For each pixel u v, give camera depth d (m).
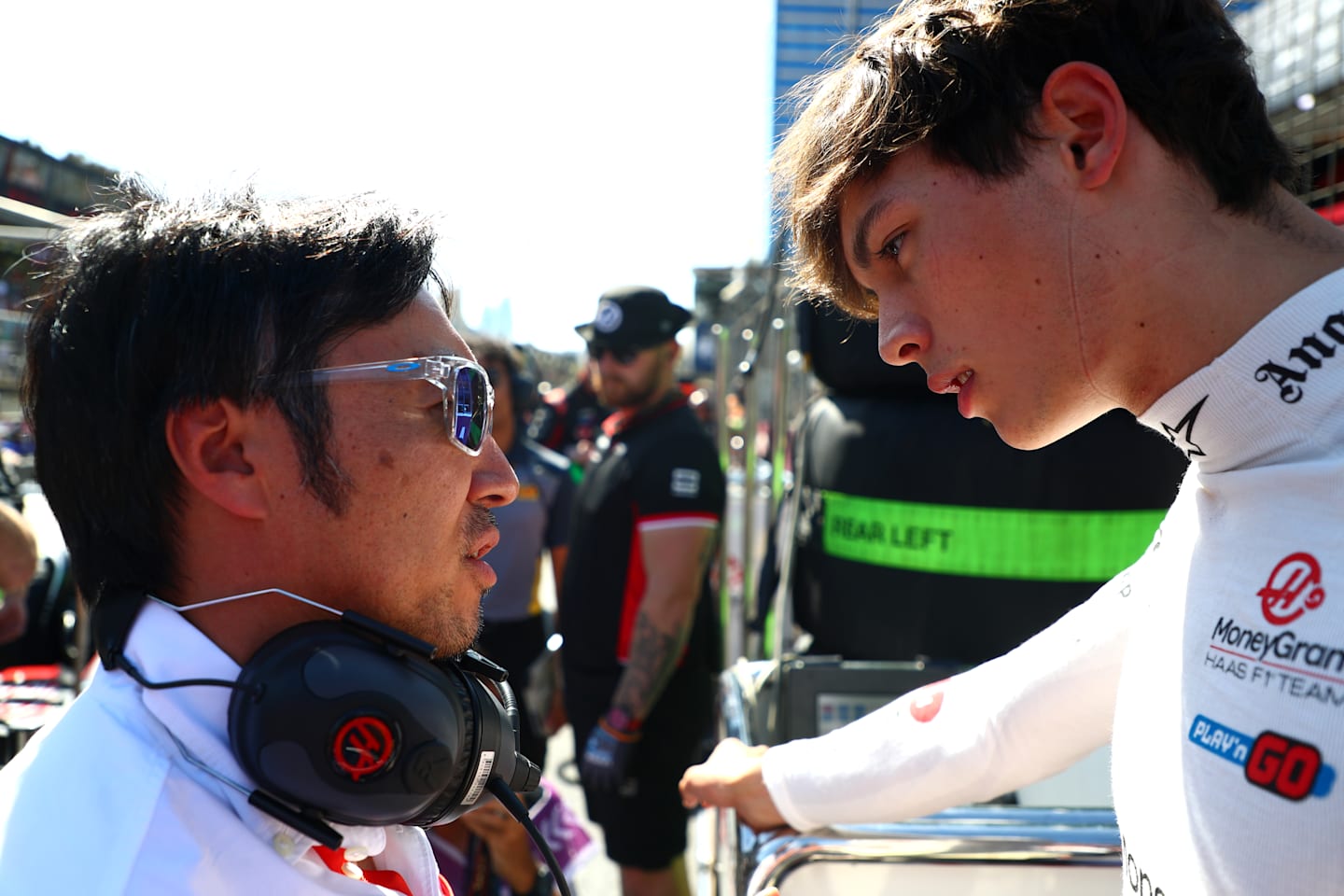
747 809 1.22
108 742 0.64
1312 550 0.63
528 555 3.18
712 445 2.62
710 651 2.72
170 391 0.66
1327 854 0.59
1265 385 0.68
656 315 2.62
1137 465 1.58
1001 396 0.79
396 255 0.71
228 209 0.71
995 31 0.74
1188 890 0.69
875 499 1.70
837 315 1.75
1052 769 1.06
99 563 0.72
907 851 1.11
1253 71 0.75
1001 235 0.75
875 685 1.62
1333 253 0.70
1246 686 0.65
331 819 0.68
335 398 0.69
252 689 0.65
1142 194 0.72
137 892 0.59
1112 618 0.98
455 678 0.78
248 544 0.70
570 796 3.79
